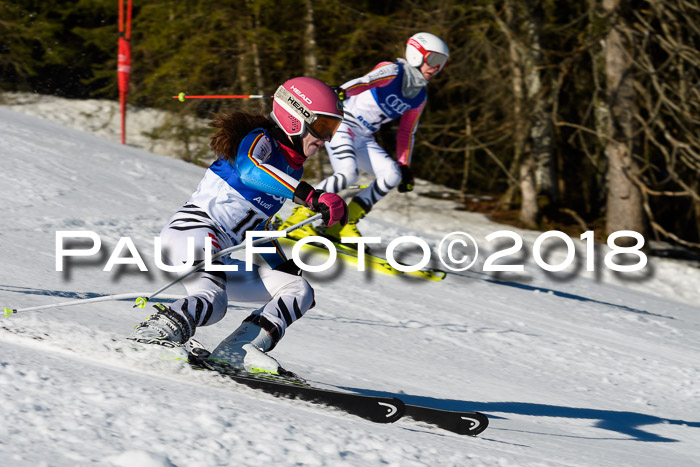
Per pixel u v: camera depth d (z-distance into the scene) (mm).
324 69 30219
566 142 36000
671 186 36250
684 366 12023
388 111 14391
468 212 31531
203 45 31125
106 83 37312
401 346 9781
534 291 16547
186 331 5922
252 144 5996
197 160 31828
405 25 29766
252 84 31016
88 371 5211
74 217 13625
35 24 34969
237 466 3881
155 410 4516
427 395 7473
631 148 27719
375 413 5508
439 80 30859
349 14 30344
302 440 4465
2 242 10797
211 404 4820
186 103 31438
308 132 6184
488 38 29609
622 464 5867
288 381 5926
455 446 5246
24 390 4488
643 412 8805
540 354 11062
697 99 28203
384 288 13516
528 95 30250
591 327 13984
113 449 3814
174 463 3785
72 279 9461
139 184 17953
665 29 27109
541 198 32469
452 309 12930
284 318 6152
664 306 19047
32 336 6062
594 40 27453
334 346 8914
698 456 7070
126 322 7555
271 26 31469
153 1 31922
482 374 9195
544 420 7449
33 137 19797
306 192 5945
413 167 36375
